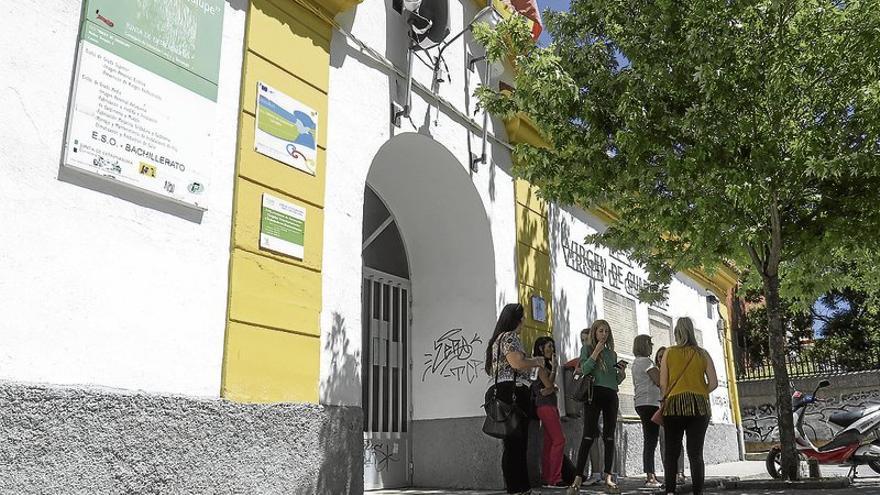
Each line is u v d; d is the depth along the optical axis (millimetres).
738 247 9680
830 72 8312
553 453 8406
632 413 12938
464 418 8750
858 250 9812
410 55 7953
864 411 9492
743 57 7973
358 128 7074
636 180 9016
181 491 4680
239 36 5895
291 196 6094
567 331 10820
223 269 5402
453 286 9273
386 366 8844
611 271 13078
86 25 4645
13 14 4297
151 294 4852
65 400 4125
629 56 8719
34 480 3922
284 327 5793
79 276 4438
